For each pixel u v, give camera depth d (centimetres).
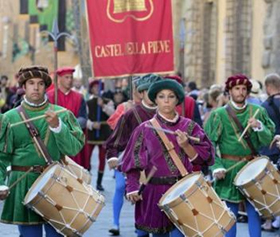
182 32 2719
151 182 1220
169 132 1212
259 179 1409
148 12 1836
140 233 1605
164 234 1234
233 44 4231
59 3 4553
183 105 1700
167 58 1841
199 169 1484
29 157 1221
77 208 1178
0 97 2905
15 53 7925
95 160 3541
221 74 4572
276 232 1825
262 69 3722
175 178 1215
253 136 1488
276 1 3584
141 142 1228
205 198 1167
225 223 1188
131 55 1841
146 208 1223
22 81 1230
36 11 5406
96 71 1856
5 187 1193
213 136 1494
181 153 1222
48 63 7706
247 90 1496
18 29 7919
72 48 7150
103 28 1852
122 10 1838
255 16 3878
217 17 4725
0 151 1219
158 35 1838
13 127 1219
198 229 1164
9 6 7969
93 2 1852
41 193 1157
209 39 5019
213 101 2361
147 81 1526
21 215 1212
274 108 1819
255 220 1472
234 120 1488
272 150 1814
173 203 1154
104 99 2617
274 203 1423
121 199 1756
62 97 1938
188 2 5212
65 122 1243
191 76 5106
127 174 1240
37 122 1226
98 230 1814
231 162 1490
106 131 2555
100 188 2505
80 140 1255
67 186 1173
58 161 1235
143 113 1536
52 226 1188
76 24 4488
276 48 3575
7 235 1716
